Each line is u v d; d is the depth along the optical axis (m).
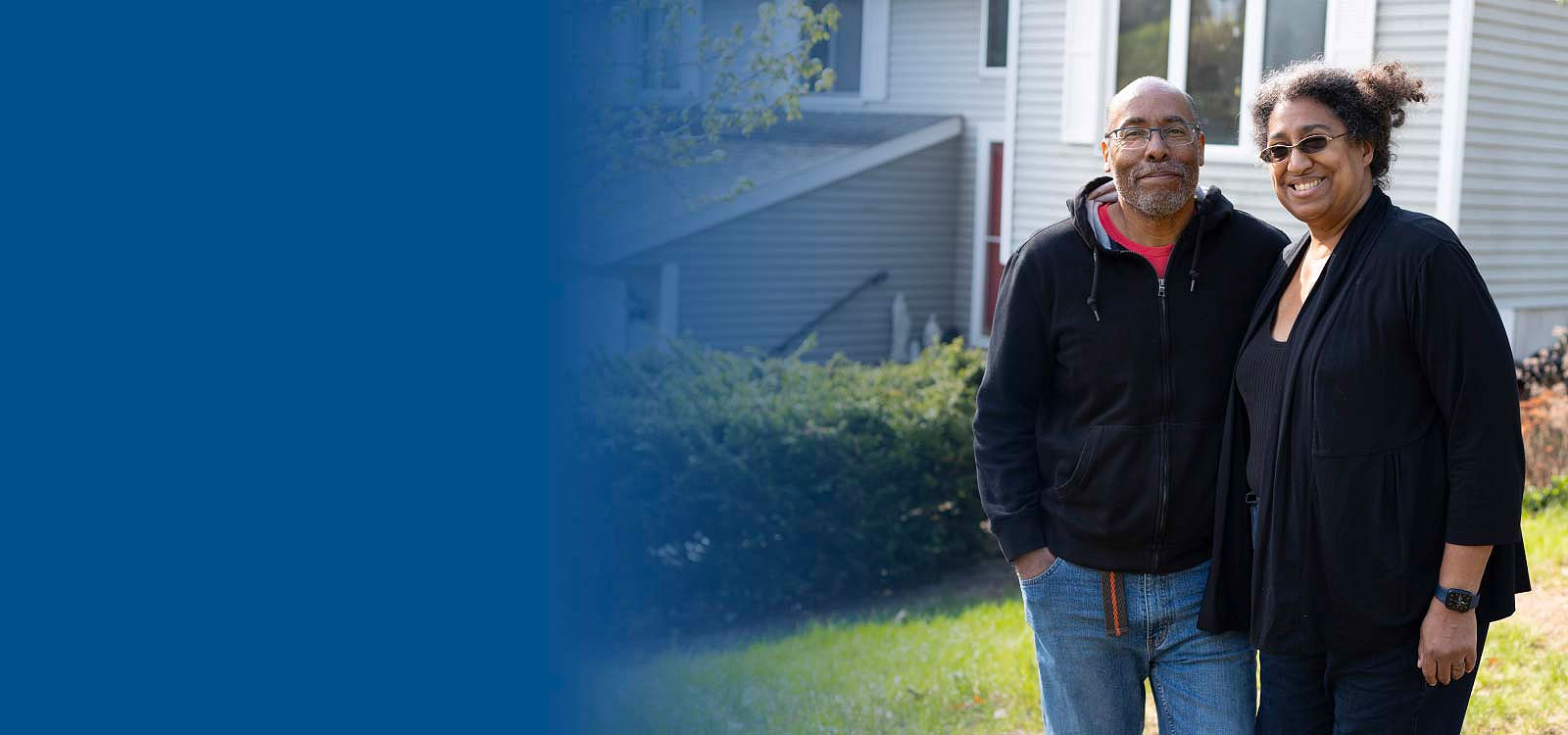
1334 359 2.47
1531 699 4.29
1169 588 2.86
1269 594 2.61
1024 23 13.28
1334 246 2.57
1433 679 2.49
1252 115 2.70
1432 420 2.45
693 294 13.30
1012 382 2.95
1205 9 11.55
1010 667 5.20
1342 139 2.50
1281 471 2.57
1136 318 2.78
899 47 15.99
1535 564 5.91
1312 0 10.81
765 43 8.73
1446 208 10.20
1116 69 12.37
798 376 8.96
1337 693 2.67
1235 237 2.81
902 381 9.16
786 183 13.66
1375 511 2.46
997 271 15.12
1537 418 8.94
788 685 5.27
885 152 14.51
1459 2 9.91
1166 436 2.79
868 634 6.54
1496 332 2.38
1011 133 13.48
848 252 14.44
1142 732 3.06
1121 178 2.74
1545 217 10.90
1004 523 2.94
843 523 8.20
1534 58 10.52
